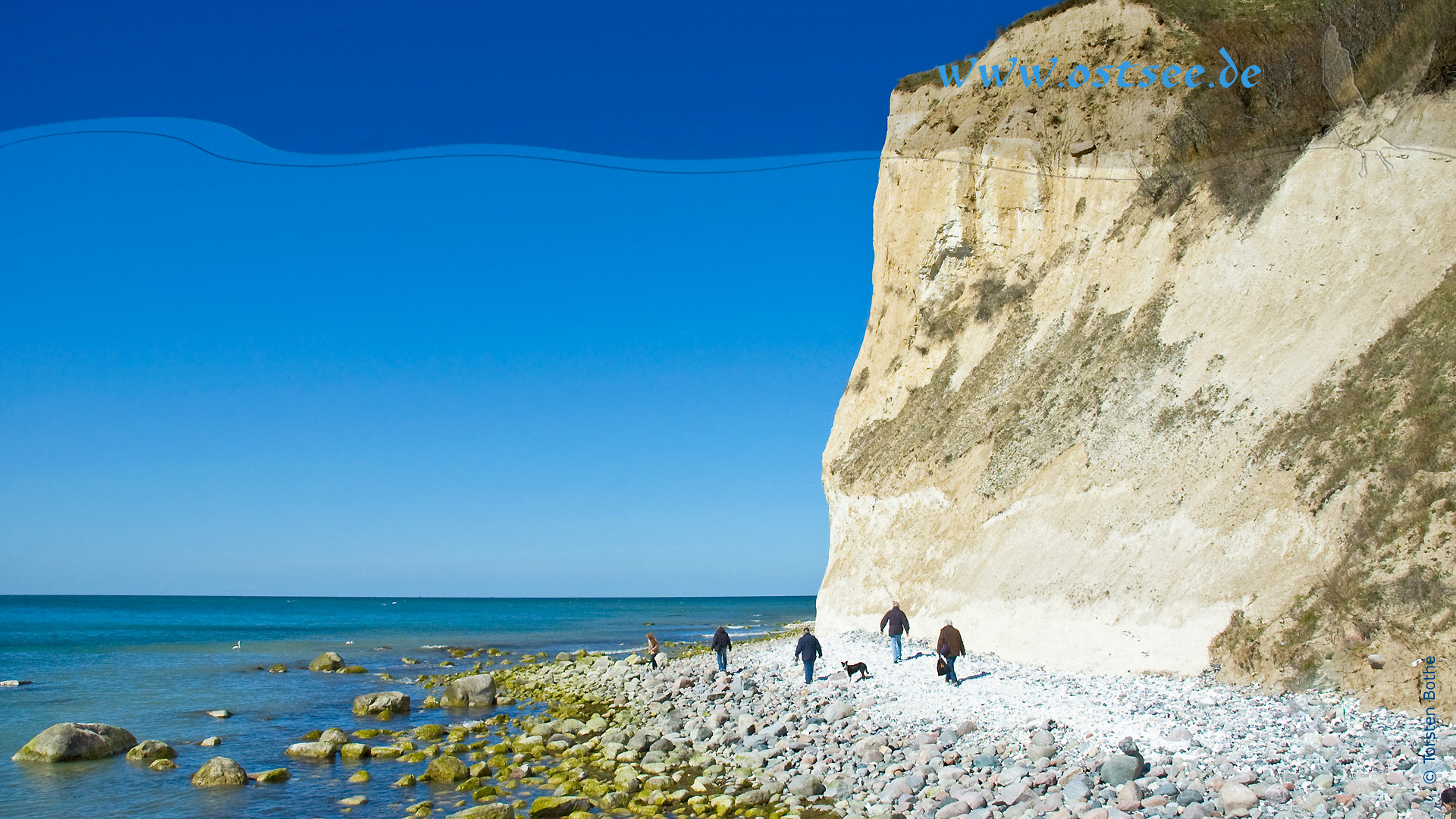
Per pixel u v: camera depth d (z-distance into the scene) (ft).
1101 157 97.19
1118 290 88.99
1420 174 66.28
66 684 118.52
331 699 102.53
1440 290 59.21
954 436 99.09
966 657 77.66
